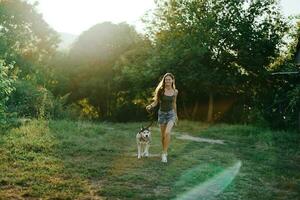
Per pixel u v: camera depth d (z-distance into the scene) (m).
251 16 31.47
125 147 12.98
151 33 36.19
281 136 18.42
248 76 32.34
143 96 40.03
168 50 31.88
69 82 45.22
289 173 10.36
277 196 8.13
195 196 7.73
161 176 9.05
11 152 10.37
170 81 10.61
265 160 12.38
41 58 47.56
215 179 9.12
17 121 15.81
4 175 8.16
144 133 11.03
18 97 22.59
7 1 42.97
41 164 9.34
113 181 8.46
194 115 34.59
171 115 10.69
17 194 7.12
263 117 24.66
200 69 30.45
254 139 17.98
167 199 7.43
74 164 9.65
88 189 7.71
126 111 40.56
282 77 30.05
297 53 25.22
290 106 23.78
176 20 32.81
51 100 23.52
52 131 14.45
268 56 32.31
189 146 14.66
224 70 31.34
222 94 33.91
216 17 31.70
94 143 13.06
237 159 12.10
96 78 44.50
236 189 8.42
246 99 33.22
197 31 31.12
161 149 13.06
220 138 18.72
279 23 32.50
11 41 38.47
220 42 31.17
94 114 46.28
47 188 7.56
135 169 9.61
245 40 30.77
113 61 44.47
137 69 34.84
